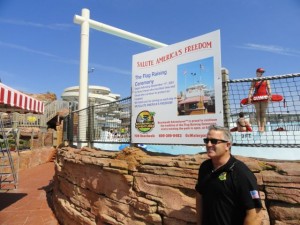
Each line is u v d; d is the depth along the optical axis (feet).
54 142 86.43
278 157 15.65
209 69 16.47
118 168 18.79
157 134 18.93
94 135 27.68
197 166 14.62
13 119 81.20
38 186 46.42
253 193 8.52
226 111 15.99
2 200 37.11
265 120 18.20
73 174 26.76
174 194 15.14
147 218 15.98
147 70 20.08
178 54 18.20
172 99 18.30
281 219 11.57
